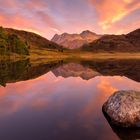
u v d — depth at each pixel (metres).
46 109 16.42
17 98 20.33
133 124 12.52
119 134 11.77
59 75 42.12
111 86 26.98
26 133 11.83
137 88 25.41
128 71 46.84
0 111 15.97
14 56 120.81
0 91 24.19
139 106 12.89
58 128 12.54
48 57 158.12
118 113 13.03
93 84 29.20
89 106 17.14
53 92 23.38
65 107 16.95
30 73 45.62
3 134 11.73
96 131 12.10
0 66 62.56
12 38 128.38
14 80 34.16
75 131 12.08
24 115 14.98
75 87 26.78
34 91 24.11
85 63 85.75
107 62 90.38
